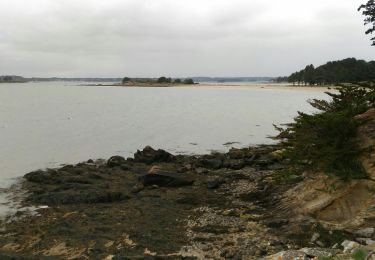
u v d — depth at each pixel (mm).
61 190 19359
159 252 12430
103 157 30141
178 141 37281
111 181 20969
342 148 13828
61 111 72250
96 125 50125
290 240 12656
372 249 9398
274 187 17766
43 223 15320
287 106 80375
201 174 22219
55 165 27297
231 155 26297
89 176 21438
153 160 25219
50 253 12727
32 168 26281
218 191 18984
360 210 13219
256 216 15266
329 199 13938
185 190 19266
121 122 53344
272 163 23750
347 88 16484
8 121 55062
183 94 145875
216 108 76812
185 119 56844
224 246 12648
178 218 15508
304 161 15062
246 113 65500
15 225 15234
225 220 15086
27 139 38750
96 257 12219
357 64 133625
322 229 12930
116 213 16188
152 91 180875
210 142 36594
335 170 13766
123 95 141500
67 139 38750
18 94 154125
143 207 16844
